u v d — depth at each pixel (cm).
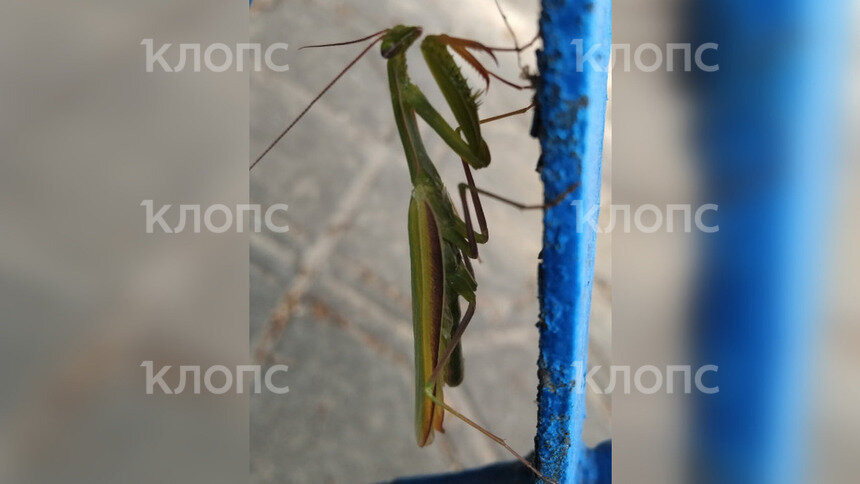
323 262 30
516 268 31
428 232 22
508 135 33
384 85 34
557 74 16
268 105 32
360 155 32
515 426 29
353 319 30
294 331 29
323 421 28
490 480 27
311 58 33
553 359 18
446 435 28
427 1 34
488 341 30
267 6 34
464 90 21
